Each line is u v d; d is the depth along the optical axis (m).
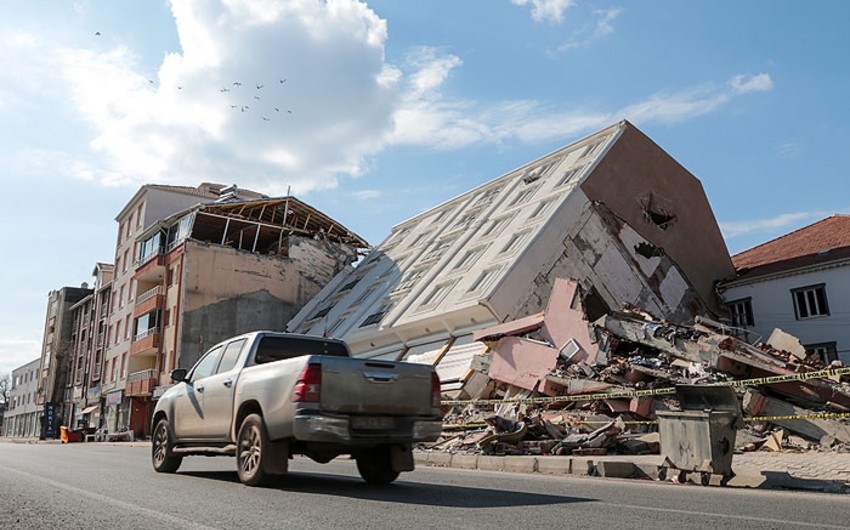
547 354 18.41
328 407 6.85
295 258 41.31
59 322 63.03
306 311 39.22
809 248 30.17
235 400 7.75
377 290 33.62
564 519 5.03
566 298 19.64
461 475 9.47
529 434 13.07
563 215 26.05
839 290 26.41
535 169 32.88
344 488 7.20
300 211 42.22
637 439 12.45
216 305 37.91
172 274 39.62
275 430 6.98
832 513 5.54
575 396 15.44
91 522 4.90
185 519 4.99
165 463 9.14
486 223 30.73
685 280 29.56
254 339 8.14
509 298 23.39
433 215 38.25
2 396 98.25
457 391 20.06
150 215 46.22
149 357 43.59
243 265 39.25
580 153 30.31
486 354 20.47
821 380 14.23
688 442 8.41
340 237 44.31
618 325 18.61
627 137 29.11
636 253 27.86
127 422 42.38
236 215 39.50
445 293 26.66
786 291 28.23
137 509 5.52
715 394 8.36
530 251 24.58
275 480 7.96
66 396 60.44
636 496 6.69
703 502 6.22
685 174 30.94
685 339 17.06
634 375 16.52
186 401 8.88
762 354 16.25
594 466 9.43
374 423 7.11
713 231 31.73
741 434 12.75
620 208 28.19
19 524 4.84
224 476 8.68
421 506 5.71
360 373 7.15
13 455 14.80
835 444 12.23
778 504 6.12
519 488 7.47
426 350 25.95
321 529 4.55
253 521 4.89
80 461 12.26
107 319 50.50
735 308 30.36
